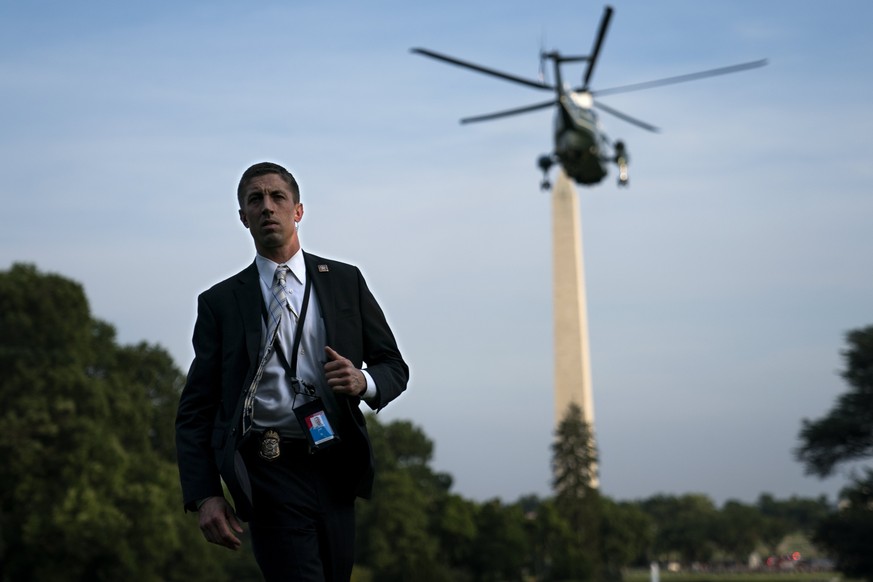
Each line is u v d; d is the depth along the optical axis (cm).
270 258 550
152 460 5659
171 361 6931
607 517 14075
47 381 4856
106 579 4812
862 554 5312
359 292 558
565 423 10469
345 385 520
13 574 4606
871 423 5425
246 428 527
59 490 4672
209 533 529
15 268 5325
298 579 526
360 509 8769
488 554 9838
